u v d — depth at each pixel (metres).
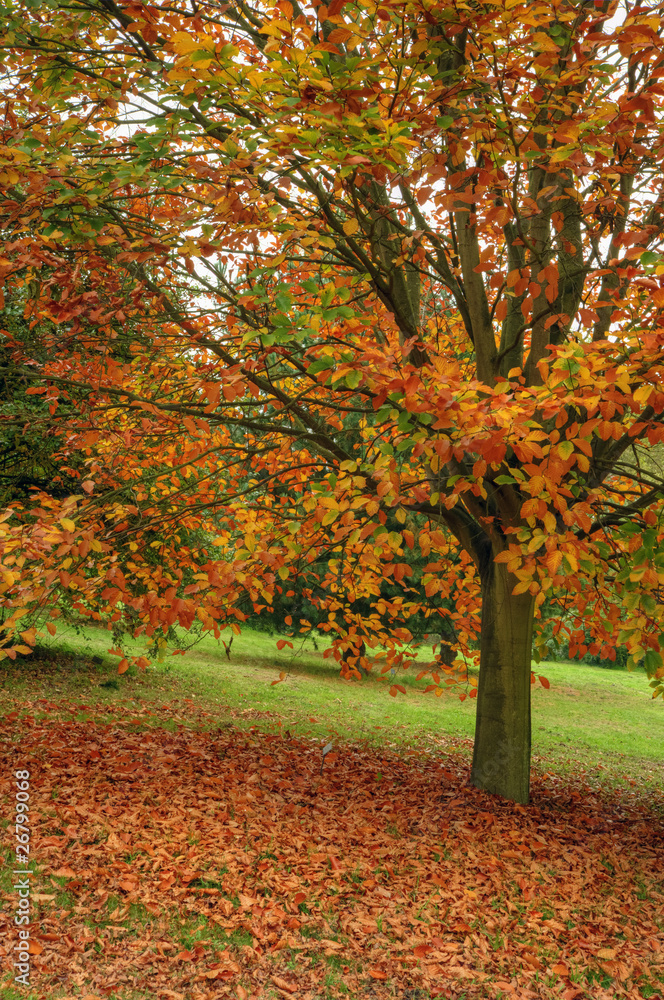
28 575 4.25
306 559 6.54
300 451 7.31
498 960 3.99
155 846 4.79
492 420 3.63
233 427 9.90
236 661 20.94
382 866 4.98
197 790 6.20
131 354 6.50
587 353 3.72
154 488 7.49
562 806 7.39
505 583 6.79
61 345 5.11
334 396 5.75
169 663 17.70
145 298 5.54
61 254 4.58
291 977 3.57
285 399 5.74
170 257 4.06
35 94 4.94
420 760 9.53
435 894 4.65
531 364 6.49
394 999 3.51
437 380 3.69
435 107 4.51
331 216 4.84
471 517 7.01
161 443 7.02
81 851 4.55
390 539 4.29
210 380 5.17
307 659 22.78
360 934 4.02
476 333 6.55
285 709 14.34
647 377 3.63
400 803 6.49
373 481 4.58
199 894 4.22
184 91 3.80
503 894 4.79
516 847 5.63
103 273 4.76
